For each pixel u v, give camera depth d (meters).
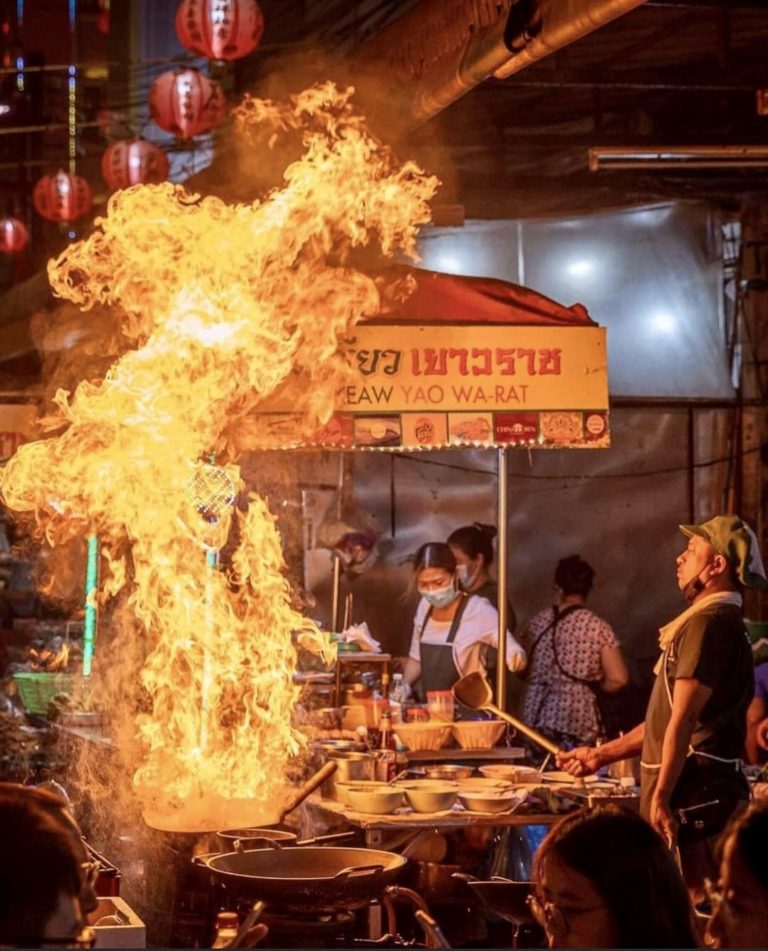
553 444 5.22
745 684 4.39
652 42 7.21
